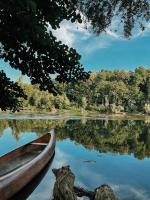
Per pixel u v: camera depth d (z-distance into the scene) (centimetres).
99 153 1936
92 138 2753
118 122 5453
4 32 670
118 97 11419
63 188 898
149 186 1186
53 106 9425
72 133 3130
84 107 10344
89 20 725
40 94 9294
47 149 1545
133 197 1038
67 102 9819
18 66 801
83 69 821
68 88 10400
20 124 3994
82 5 718
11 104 863
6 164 1309
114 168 1503
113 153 1953
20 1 587
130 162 1669
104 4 708
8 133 2916
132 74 12938
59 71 816
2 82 838
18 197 1016
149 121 6159
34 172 1214
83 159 1708
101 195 841
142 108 11175
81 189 973
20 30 668
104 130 3612
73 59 800
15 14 635
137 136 3044
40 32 668
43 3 711
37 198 995
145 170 1478
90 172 1395
